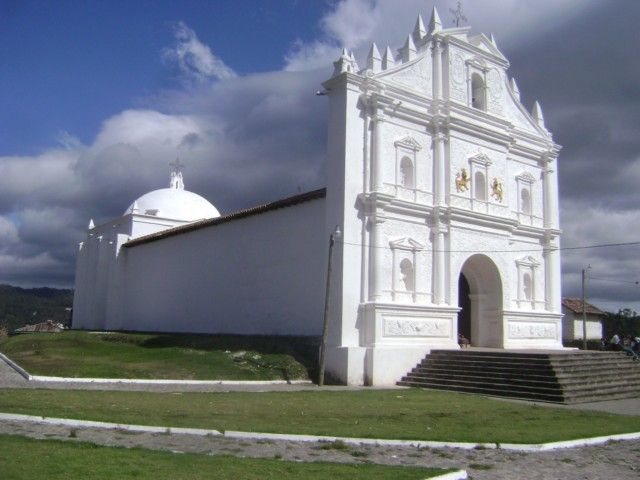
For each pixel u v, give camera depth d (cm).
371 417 1479
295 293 2878
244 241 3303
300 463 944
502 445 1159
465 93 3097
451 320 2831
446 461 1030
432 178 2916
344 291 2542
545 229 3444
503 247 3136
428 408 1703
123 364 2477
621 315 6712
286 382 2378
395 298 2658
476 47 3180
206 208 5262
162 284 4041
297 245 2906
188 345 2942
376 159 2678
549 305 3416
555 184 3566
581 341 4834
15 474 786
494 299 3158
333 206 2636
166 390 1964
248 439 1128
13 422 1175
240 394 1894
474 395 2155
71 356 2759
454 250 2894
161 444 1045
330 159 2684
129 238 4588
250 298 3192
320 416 1459
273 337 2831
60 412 1294
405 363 2594
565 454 1135
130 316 4378
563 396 2078
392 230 2717
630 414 1777
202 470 862
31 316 11588
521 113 3469
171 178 5722
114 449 966
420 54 2966
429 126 2938
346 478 859
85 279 5212
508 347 3098
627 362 2648
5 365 2623
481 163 3100
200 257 3678
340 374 2462
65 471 813
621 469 1027
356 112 2677
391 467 945
